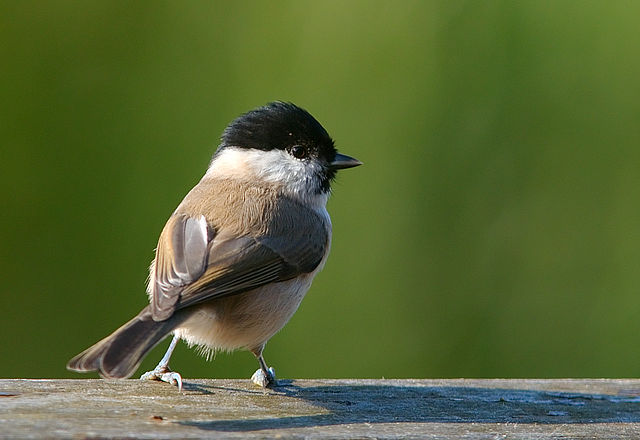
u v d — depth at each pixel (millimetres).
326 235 8805
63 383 7344
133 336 6527
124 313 12484
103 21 13094
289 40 13133
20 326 12422
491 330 12625
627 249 12609
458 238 12836
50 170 12695
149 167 12812
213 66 13117
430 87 13031
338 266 12836
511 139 12906
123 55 13055
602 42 12797
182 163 12859
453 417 6871
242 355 12312
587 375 12445
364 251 12859
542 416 7000
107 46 13047
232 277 7512
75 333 12430
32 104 12781
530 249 12750
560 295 12609
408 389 7875
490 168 12883
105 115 12883
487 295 12711
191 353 12117
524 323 12609
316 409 6922
